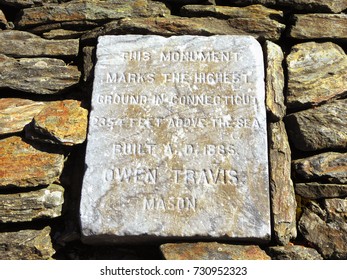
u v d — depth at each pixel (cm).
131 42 214
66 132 203
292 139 206
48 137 203
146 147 197
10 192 200
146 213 189
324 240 191
